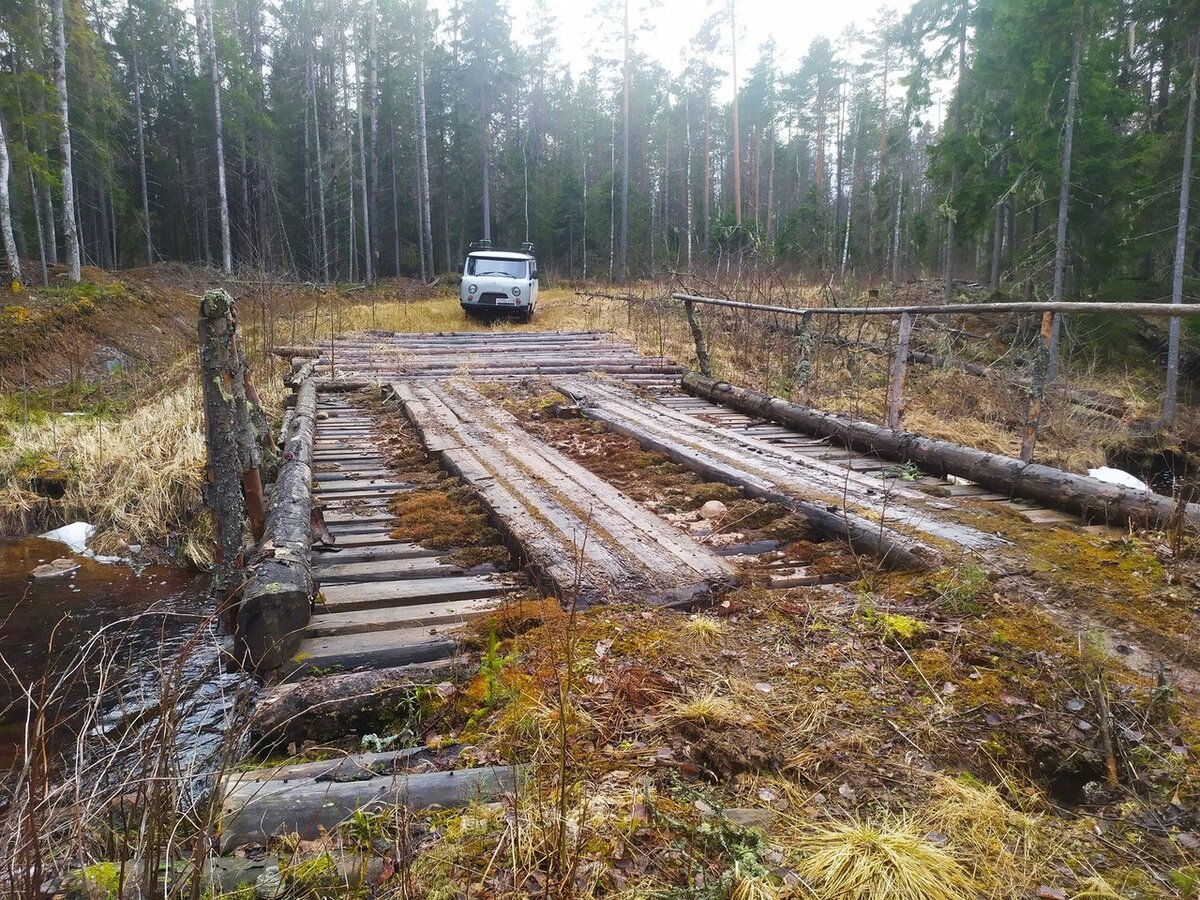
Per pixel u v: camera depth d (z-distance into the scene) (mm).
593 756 2443
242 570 3615
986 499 5156
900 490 5254
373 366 11969
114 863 1856
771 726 2613
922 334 16656
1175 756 2426
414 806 2203
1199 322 17781
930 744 2539
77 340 14836
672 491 5691
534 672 2941
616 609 3471
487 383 10625
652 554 4070
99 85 26453
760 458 6180
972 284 25000
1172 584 3473
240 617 3154
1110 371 17172
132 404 11453
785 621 3402
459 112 44875
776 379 12016
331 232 40875
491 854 1999
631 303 20250
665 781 2338
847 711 2705
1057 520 4680
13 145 20594
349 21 38969
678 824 2080
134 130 36531
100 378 13727
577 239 45000
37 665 4531
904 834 2064
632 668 2959
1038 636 3096
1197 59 16219
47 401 11781
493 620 3391
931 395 12477
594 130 54125
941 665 2969
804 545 4418
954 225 21422
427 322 19781
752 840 2031
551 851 1978
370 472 6383
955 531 4230
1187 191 15781
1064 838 2158
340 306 21656
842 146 49094
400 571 4133
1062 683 2795
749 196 52719
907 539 4078
